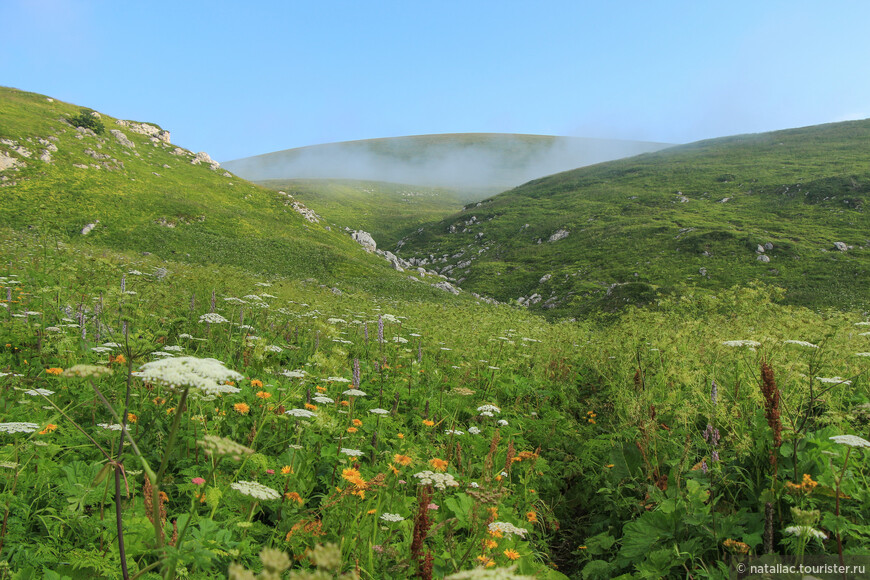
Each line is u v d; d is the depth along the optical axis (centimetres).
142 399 480
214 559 293
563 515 546
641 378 689
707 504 420
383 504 374
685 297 1036
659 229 8875
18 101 8444
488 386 811
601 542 459
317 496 404
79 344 605
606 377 888
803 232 7800
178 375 191
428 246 12369
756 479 442
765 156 12650
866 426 459
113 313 723
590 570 426
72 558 273
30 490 337
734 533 385
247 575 148
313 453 407
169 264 2259
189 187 7988
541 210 12319
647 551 412
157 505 206
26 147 6800
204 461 411
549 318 6178
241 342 698
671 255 7694
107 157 7650
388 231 14662
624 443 571
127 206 6325
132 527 288
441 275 9750
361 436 502
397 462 382
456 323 1209
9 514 307
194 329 817
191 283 1156
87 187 6462
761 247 7256
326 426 386
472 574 160
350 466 420
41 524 314
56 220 5294
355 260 6919
